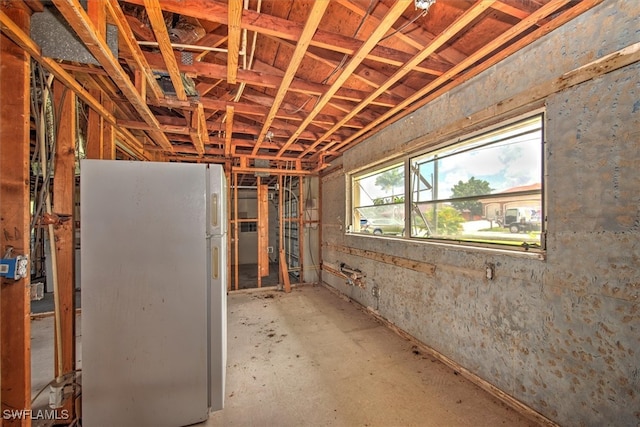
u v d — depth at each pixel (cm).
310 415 182
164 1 133
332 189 495
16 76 127
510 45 180
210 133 391
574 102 150
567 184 154
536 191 181
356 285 400
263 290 497
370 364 244
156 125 245
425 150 276
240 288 505
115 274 162
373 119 310
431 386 211
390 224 355
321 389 209
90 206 160
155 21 142
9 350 127
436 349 253
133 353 165
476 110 212
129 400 164
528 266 175
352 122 323
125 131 272
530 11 147
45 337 302
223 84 278
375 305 356
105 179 162
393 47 209
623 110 131
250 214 810
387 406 190
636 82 126
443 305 245
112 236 162
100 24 126
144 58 178
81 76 184
